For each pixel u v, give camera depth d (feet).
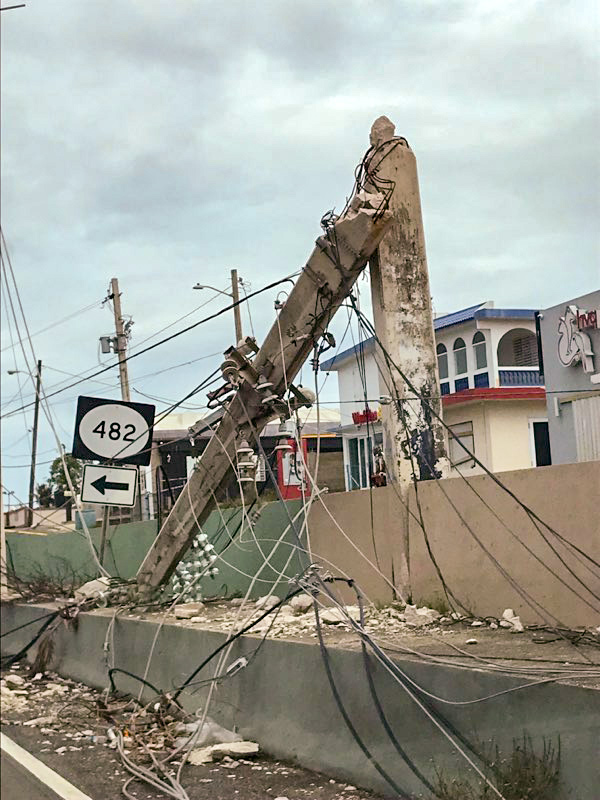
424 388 37.76
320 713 27.76
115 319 101.30
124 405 50.31
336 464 99.50
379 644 27.02
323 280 37.35
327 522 41.37
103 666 46.06
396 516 36.35
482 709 21.29
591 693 18.39
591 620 26.89
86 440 49.49
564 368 65.41
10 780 30.48
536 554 29.12
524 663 22.38
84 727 38.01
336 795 24.70
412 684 23.67
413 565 35.53
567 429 64.95
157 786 27.40
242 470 40.45
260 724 30.78
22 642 59.36
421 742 23.20
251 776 27.71
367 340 40.14
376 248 37.93
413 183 38.52
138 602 48.24
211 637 35.24
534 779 19.29
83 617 49.62
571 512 27.76
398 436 37.04
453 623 31.60
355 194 38.19
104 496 49.14
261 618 32.63
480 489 31.76
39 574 75.77
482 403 85.51
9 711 42.91
